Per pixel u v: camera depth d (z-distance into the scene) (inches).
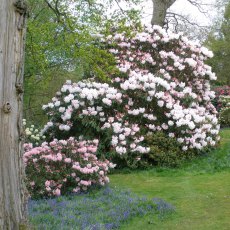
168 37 470.0
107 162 317.1
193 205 246.5
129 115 393.1
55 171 280.1
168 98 394.9
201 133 388.8
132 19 324.5
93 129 384.8
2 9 127.3
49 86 579.2
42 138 404.5
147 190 290.0
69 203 244.4
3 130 127.0
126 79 420.2
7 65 127.2
